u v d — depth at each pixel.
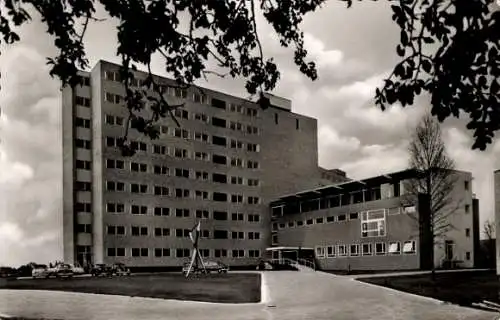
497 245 36.25
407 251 55.34
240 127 83.19
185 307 22.77
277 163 86.50
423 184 44.34
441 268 52.81
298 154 89.25
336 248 66.44
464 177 56.03
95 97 69.50
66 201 69.50
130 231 69.31
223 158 80.69
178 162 75.50
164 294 28.52
